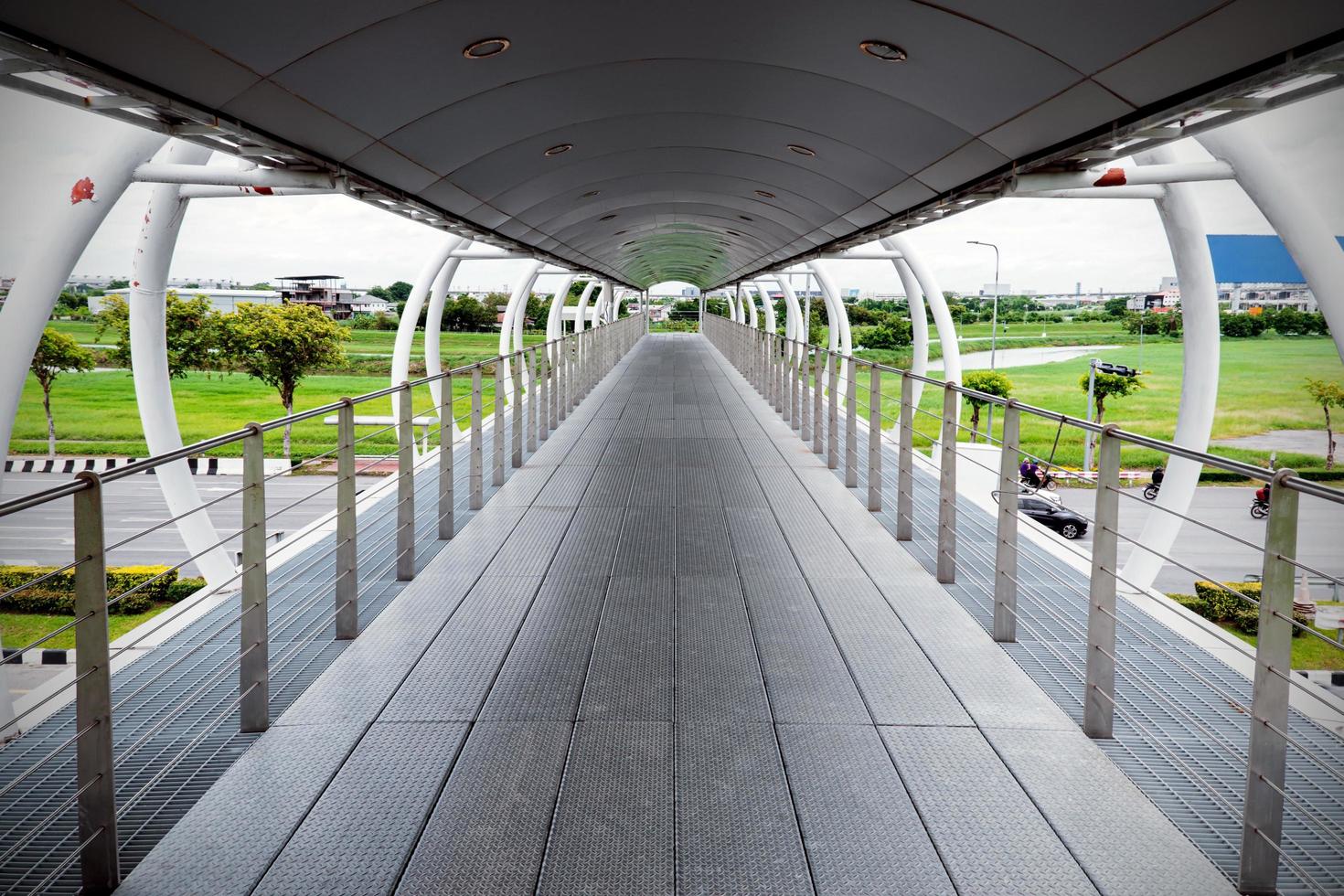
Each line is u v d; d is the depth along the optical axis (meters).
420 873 2.50
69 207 6.52
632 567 5.59
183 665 4.12
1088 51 3.99
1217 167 6.54
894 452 10.18
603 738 3.33
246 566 3.33
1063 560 5.83
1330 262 6.43
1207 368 7.75
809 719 3.49
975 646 4.27
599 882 2.46
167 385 8.30
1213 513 24.38
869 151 7.12
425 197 7.87
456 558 5.81
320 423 41.03
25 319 6.67
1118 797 2.91
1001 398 4.30
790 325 30.53
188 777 3.06
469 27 4.56
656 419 12.91
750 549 6.01
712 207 14.27
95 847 2.40
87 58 3.55
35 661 14.86
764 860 2.56
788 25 4.90
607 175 10.12
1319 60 3.24
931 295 13.16
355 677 3.90
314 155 5.61
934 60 4.80
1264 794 2.34
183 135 4.75
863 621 4.62
